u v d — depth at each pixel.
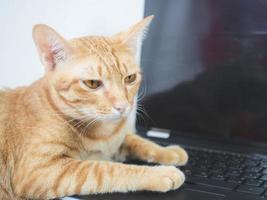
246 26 1.20
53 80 1.02
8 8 1.51
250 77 1.21
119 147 1.15
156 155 1.11
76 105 1.00
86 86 0.98
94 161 0.98
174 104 1.29
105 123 1.04
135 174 0.94
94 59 1.00
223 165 1.11
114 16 1.40
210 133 1.26
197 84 1.27
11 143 1.04
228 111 1.24
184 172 1.05
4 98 1.13
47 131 0.99
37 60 1.50
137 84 1.08
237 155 1.18
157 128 1.32
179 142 1.28
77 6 1.44
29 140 0.99
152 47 1.29
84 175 0.94
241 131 1.23
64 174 0.94
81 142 1.03
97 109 0.99
